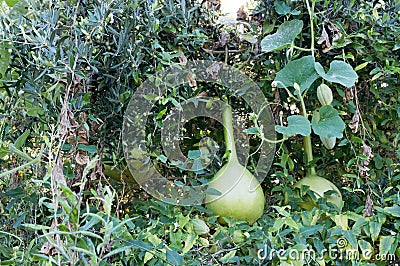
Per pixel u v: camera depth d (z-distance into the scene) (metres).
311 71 0.73
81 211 0.62
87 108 0.64
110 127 0.71
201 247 0.64
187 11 0.75
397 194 0.72
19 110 0.72
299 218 0.71
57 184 0.53
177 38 0.73
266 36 0.77
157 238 0.62
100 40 0.66
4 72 0.68
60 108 0.62
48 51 0.60
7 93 0.66
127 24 0.64
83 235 0.50
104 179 0.69
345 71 0.72
